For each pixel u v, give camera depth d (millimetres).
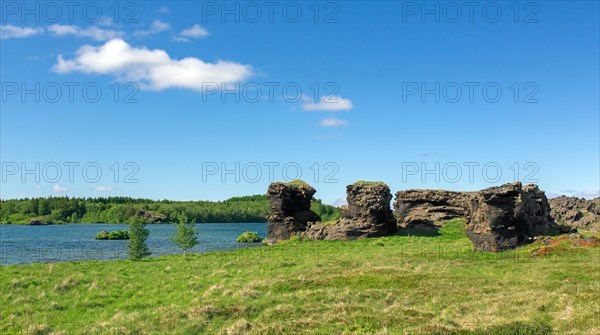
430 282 33906
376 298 29703
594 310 23953
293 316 25844
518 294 28969
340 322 24094
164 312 27953
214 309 27281
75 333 24734
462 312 26141
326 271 40375
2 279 38031
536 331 21547
